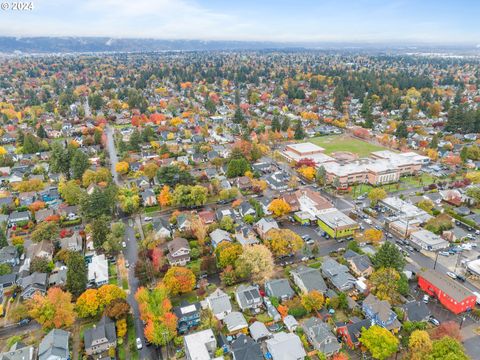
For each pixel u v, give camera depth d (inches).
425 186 5629.9
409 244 3998.5
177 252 3644.2
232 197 5049.2
